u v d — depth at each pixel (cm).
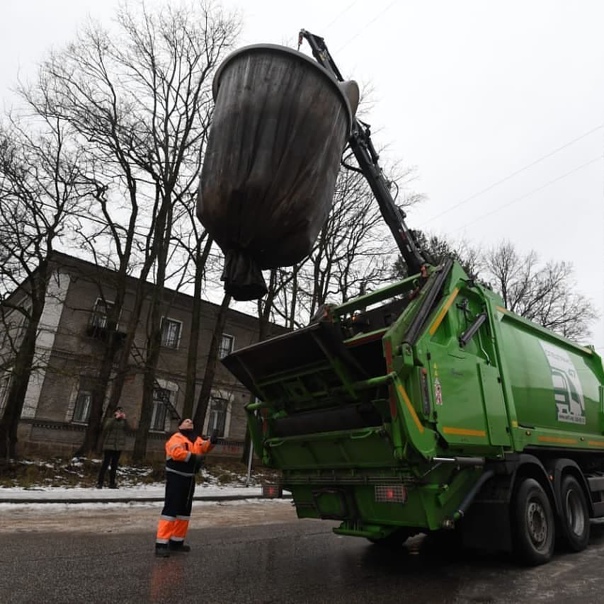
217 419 2514
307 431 530
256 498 1360
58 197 1712
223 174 409
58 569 502
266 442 575
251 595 422
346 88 565
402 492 439
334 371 500
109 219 1839
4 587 434
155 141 1864
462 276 564
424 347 462
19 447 1811
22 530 742
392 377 434
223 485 1633
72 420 2025
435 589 448
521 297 3203
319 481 525
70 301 2134
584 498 661
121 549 613
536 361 661
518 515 520
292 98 434
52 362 2009
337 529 512
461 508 462
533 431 587
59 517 883
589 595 425
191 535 750
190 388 1830
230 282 418
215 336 1967
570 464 649
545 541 549
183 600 404
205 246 1947
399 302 570
